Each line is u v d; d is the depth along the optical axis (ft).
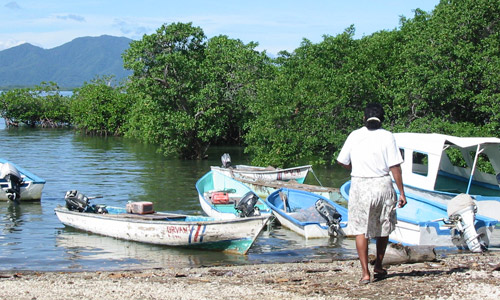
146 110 102.94
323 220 44.50
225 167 75.51
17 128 226.17
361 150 20.81
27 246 39.73
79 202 46.78
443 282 22.85
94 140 159.12
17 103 229.45
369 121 21.06
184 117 96.94
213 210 46.11
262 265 32.53
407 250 27.94
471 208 34.24
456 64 65.10
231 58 109.29
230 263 34.58
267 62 114.93
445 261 29.27
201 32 100.32
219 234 37.14
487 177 54.85
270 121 80.43
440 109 69.67
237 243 37.04
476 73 64.64
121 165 94.32
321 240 40.78
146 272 30.89
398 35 82.64
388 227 21.34
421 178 48.11
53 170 86.43
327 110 74.64
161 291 24.25
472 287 21.91
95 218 43.09
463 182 56.18
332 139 74.64
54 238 42.45
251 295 22.48
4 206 56.13
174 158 106.73
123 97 181.37
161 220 41.52
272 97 81.05
